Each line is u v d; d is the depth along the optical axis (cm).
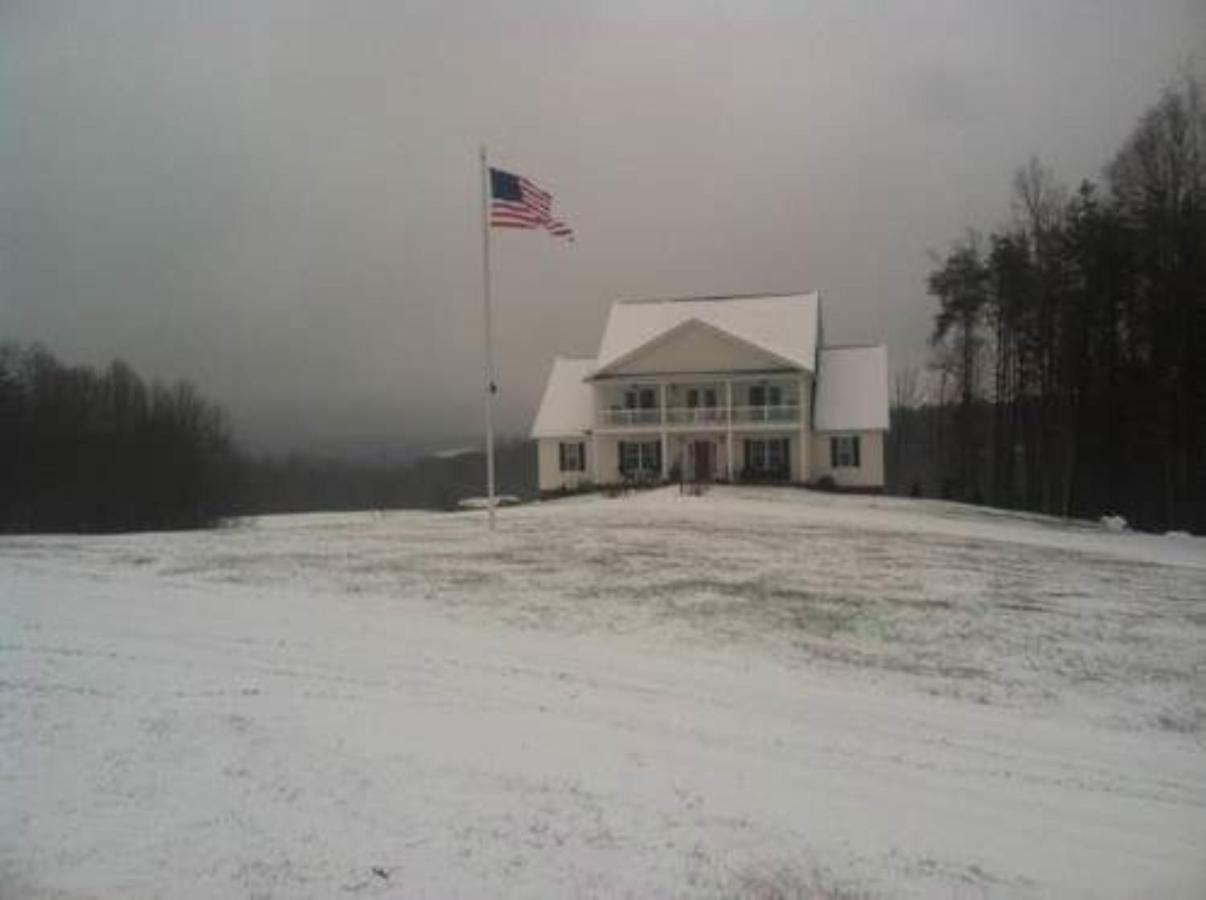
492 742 1028
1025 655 1550
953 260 6412
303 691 1164
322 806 854
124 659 1273
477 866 770
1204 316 4716
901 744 1124
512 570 2112
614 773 970
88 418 7038
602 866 783
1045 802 987
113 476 7031
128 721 1032
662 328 5688
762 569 2212
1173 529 4759
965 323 6462
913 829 902
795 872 797
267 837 794
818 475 5341
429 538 2748
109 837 782
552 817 860
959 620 1759
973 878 817
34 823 799
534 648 1434
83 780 884
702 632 1588
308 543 2605
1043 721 1250
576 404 5728
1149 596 2098
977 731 1191
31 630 1409
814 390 5466
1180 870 850
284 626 1498
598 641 1500
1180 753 1168
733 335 5216
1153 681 1449
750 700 1243
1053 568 2453
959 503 5075
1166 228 4791
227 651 1336
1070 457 5419
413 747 998
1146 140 4850
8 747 951
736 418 5275
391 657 1340
